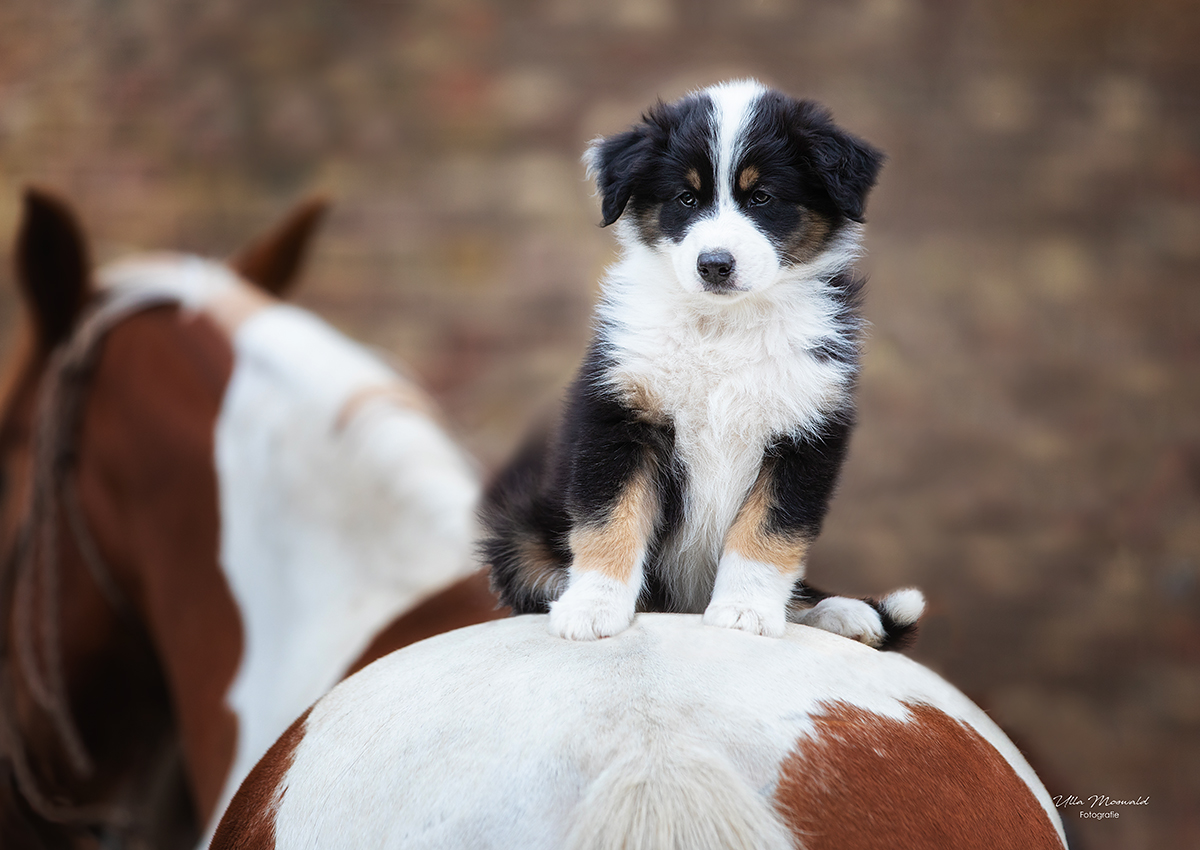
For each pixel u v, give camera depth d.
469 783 1.87
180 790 4.05
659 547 2.57
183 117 9.80
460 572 3.21
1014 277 9.42
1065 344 9.27
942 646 3.79
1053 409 9.10
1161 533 8.76
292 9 9.91
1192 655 8.32
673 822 1.71
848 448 2.56
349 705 2.17
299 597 3.34
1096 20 9.73
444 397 9.20
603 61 9.91
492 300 9.64
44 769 3.89
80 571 3.82
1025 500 8.84
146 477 3.70
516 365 9.48
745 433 2.50
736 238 2.50
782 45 9.85
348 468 3.40
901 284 9.38
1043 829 2.07
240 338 3.74
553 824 1.80
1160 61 9.74
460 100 9.91
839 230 2.75
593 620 2.26
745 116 2.70
